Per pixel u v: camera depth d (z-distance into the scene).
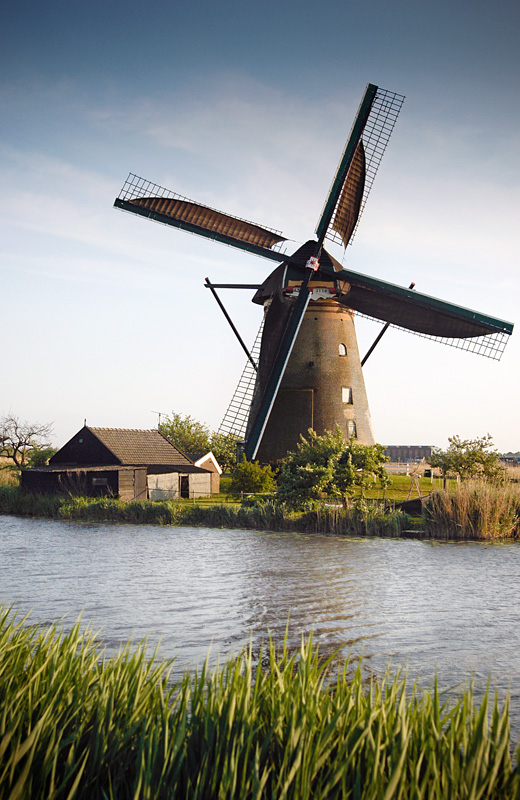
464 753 6.35
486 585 22.31
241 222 42.94
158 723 6.76
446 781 5.92
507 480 39.19
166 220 41.53
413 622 17.38
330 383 45.75
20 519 42.44
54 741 6.44
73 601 19.61
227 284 45.50
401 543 31.97
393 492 45.53
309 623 17.27
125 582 22.56
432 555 28.53
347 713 6.75
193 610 18.56
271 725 6.55
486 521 33.56
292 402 45.59
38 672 7.45
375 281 42.47
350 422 45.94
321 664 13.78
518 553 29.12
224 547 30.69
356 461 38.53
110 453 50.91
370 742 6.15
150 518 40.38
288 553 28.97
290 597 20.31
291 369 45.97
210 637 15.75
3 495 48.28
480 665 13.84
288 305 43.41
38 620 17.17
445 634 16.23
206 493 55.69
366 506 36.81
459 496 34.53
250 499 40.84
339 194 42.56
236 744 6.34
